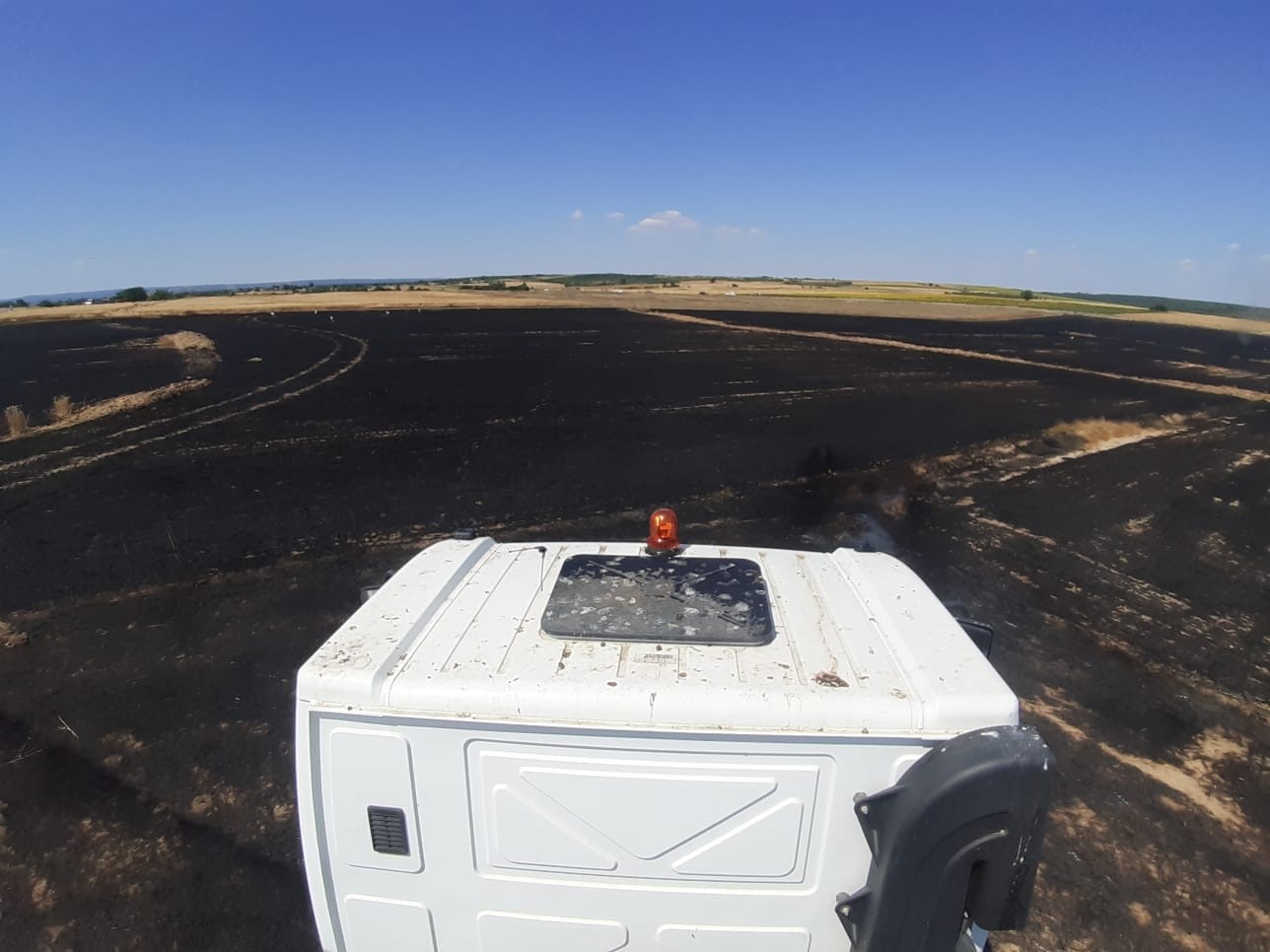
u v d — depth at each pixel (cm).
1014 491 1212
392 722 220
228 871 421
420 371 2331
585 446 1420
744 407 1822
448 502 1090
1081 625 752
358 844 231
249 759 518
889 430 1614
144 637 686
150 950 371
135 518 1002
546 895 229
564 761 218
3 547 898
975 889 205
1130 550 969
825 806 216
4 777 496
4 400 1794
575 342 3167
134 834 448
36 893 403
